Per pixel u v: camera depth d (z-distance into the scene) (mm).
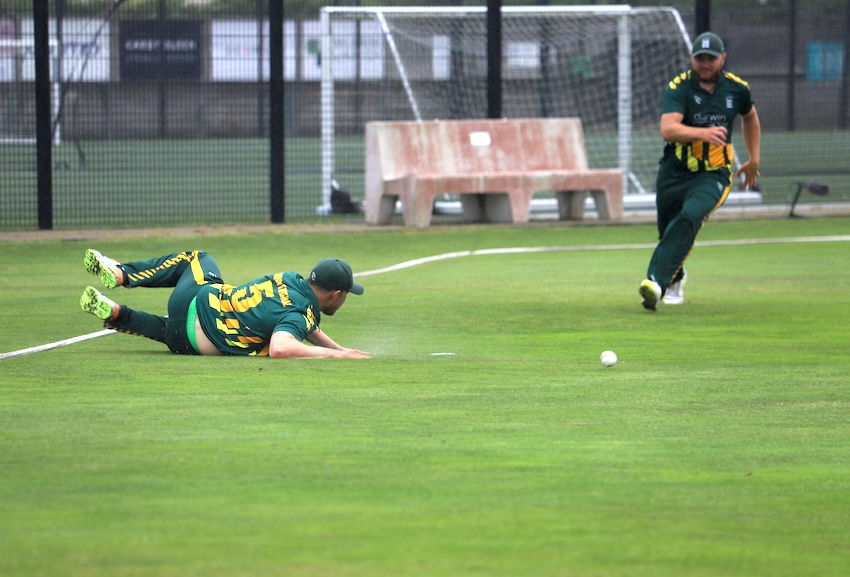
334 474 17891
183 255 29422
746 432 21250
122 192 82375
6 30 90562
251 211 77312
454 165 69188
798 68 137375
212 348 28484
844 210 76188
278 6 65625
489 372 26984
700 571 14047
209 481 17438
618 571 13961
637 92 107125
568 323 36062
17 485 17125
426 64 112688
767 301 41250
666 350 31016
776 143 120562
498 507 16359
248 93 119062
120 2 94188
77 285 43750
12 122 93875
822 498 17109
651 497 17016
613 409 23047
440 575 13680
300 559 14117
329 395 23906
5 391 24016
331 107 74625
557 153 71938
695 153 39750
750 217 72438
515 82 109312
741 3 138625
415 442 20031
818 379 26500
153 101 114312
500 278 47312
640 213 76875
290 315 28422
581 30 104375
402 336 33188
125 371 26297
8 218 70562
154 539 14797
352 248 57656
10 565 13836
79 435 20188
